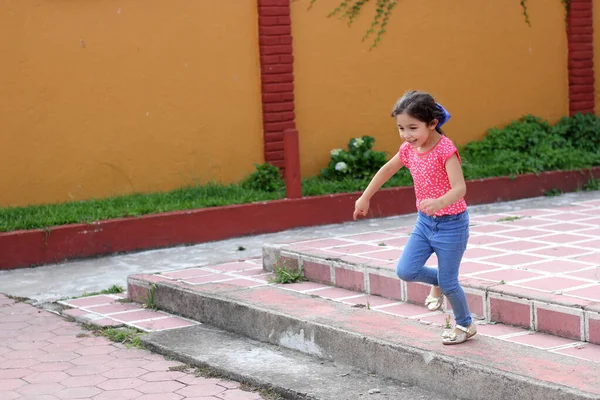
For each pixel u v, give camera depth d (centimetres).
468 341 482
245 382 498
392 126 1183
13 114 950
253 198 997
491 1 1244
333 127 1141
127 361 550
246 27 1077
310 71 1121
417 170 468
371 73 1162
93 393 491
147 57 1019
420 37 1193
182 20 1036
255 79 1090
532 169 1143
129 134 1015
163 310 665
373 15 1157
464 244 468
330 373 497
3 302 714
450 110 1222
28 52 952
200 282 679
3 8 938
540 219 816
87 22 981
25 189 962
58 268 849
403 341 484
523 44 1277
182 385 500
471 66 1235
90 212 917
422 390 463
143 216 916
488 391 429
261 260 779
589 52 1323
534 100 1294
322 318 541
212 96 1062
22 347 585
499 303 529
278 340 557
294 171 998
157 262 857
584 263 607
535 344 482
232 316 593
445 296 514
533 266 603
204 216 946
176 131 1042
